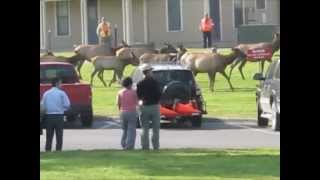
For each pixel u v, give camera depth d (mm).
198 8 98125
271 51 69188
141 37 99438
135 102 36094
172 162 30781
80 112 48188
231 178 26547
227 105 58156
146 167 29422
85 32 98062
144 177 26906
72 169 28984
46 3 100250
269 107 45875
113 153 34000
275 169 28453
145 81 35281
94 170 28734
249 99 60656
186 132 45719
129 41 96062
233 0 96375
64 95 35562
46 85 46469
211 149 36062
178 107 46938
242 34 90375
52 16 101250
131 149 36031
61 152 34594
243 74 73500
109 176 27219
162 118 47031
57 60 68812
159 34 99188
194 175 27344
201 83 70062
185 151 34844
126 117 36031
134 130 36250
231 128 47844
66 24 101125
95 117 54562
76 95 48094
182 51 71312
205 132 45625
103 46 72500
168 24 98938
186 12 98375
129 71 76250
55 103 35281
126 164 30250
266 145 38438
